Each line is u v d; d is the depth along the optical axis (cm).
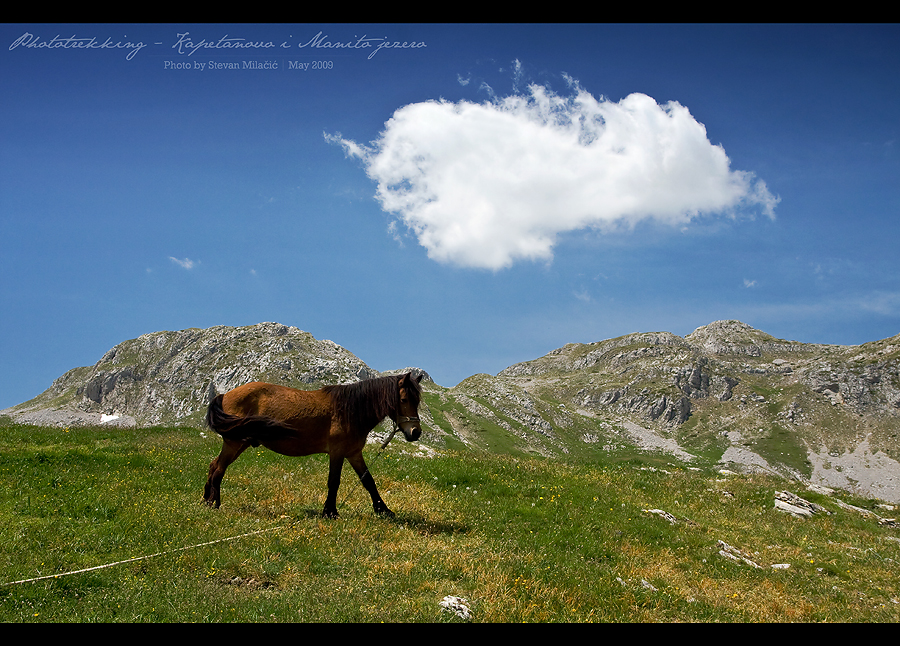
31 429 2183
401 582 930
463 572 1002
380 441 2336
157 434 2252
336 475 1272
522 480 1844
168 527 1057
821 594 1224
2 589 750
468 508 1489
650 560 1295
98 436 2141
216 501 1259
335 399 1272
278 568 932
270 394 1271
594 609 930
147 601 768
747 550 1524
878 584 1352
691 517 1783
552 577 1040
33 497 1186
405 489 1608
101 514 1128
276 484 1532
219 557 937
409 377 1274
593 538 1384
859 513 2147
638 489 2034
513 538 1291
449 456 2142
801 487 2395
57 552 899
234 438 1213
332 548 1055
